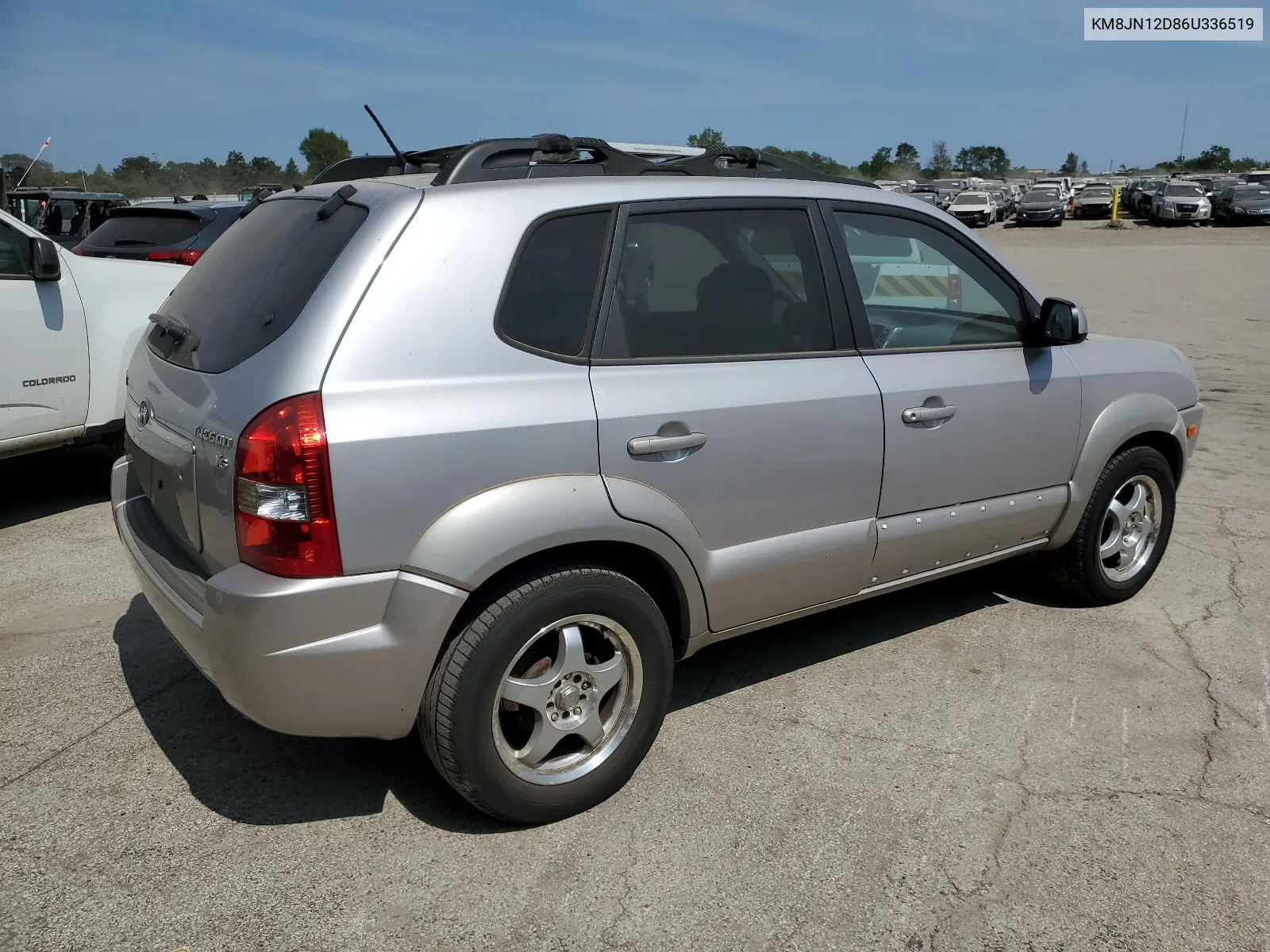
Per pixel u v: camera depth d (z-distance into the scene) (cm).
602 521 273
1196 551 514
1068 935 245
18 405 531
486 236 267
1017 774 312
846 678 375
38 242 526
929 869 268
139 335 588
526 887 259
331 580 242
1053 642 407
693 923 247
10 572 475
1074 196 4853
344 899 254
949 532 365
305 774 310
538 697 275
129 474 343
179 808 291
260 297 273
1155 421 424
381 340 249
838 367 328
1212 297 1627
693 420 291
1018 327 384
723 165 346
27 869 263
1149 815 292
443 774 273
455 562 251
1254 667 386
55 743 325
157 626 414
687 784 306
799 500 319
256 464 240
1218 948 241
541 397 266
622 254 290
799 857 272
